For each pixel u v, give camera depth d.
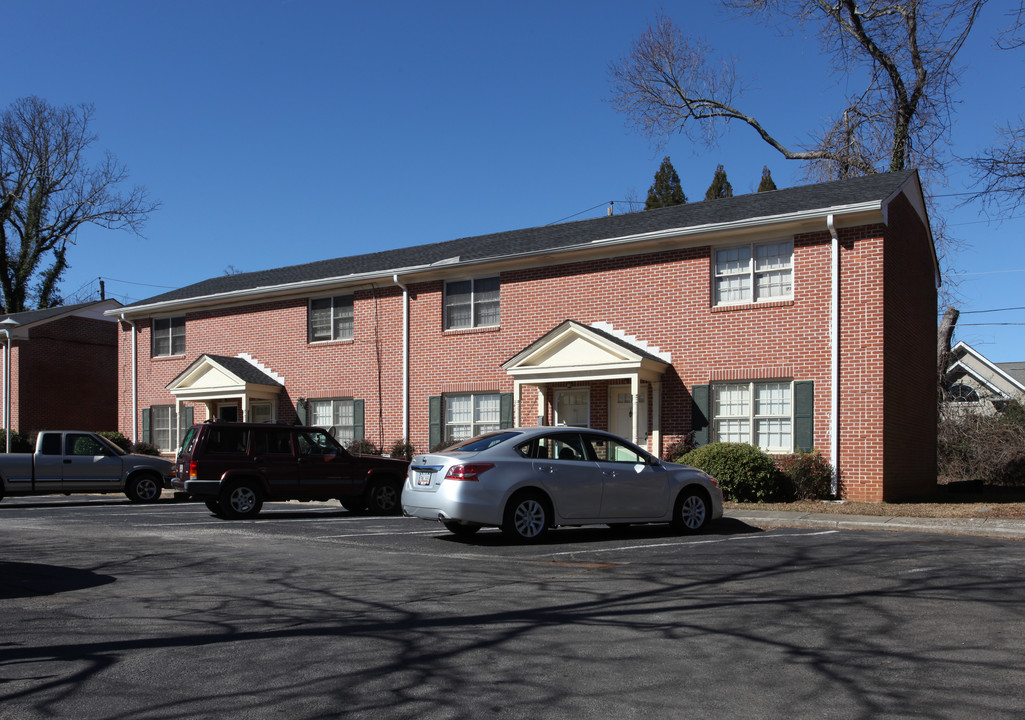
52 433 19.62
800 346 18.31
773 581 8.57
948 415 29.19
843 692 5.14
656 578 8.83
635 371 19.25
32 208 51.75
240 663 5.85
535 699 5.05
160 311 29.98
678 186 52.75
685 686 5.28
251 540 12.33
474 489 11.38
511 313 22.64
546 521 11.76
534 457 11.95
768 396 18.80
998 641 6.23
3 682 5.48
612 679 5.43
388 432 24.69
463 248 25.70
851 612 7.17
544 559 10.29
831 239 18.06
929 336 22.83
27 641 6.50
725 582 8.55
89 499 22.47
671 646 6.18
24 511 17.98
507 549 11.19
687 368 19.73
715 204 22.48
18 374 34.19
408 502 12.04
